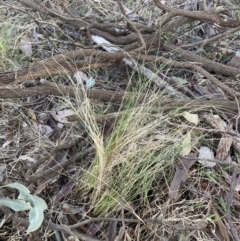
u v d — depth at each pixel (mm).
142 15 791
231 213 513
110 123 572
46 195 531
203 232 497
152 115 553
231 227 475
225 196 524
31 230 447
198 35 754
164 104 579
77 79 615
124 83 656
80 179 529
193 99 606
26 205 465
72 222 509
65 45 718
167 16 637
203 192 524
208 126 580
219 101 589
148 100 586
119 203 502
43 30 729
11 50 711
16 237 492
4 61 685
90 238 473
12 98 607
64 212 509
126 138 523
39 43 698
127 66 665
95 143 516
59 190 535
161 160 528
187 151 540
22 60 698
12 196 521
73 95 597
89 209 512
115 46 648
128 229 500
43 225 479
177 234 492
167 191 525
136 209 516
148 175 519
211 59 705
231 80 644
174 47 653
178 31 743
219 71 639
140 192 517
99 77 668
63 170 543
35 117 614
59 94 594
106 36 684
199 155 551
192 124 572
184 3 810
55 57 595
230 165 528
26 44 708
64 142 577
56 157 561
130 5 811
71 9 804
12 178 545
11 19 770
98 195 515
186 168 534
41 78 645
